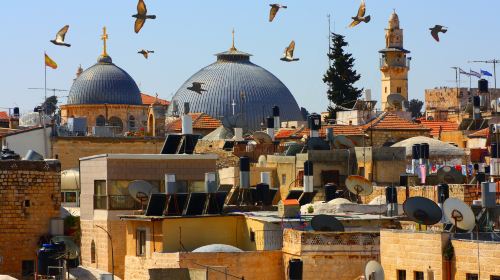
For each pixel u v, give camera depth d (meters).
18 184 111.94
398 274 79.88
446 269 75.88
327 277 85.75
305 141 145.75
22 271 111.56
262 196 112.44
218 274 85.06
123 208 110.25
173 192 100.19
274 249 91.62
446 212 79.50
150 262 94.25
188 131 116.50
